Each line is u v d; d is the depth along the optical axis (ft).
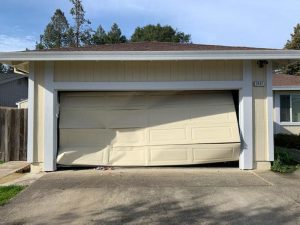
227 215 20.35
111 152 33.06
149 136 33.30
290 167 33.76
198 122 33.47
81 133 33.12
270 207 21.77
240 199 23.32
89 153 32.94
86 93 33.65
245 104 32.81
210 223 19.11
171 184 26.96
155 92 33.91
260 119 32.99
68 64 32.35
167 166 33.40
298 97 62.49
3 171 33.42
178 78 32.71
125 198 23.36
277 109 62.34
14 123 40.73
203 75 32.76
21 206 21.86
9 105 103.14
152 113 33.63
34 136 32.27
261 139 32.99
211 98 34.06
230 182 27.76
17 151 40.57
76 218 19.77
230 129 33.14
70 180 28.35
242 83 32.83
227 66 32.89
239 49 33.50
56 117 32.68
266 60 32.53
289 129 62.49
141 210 21.08
